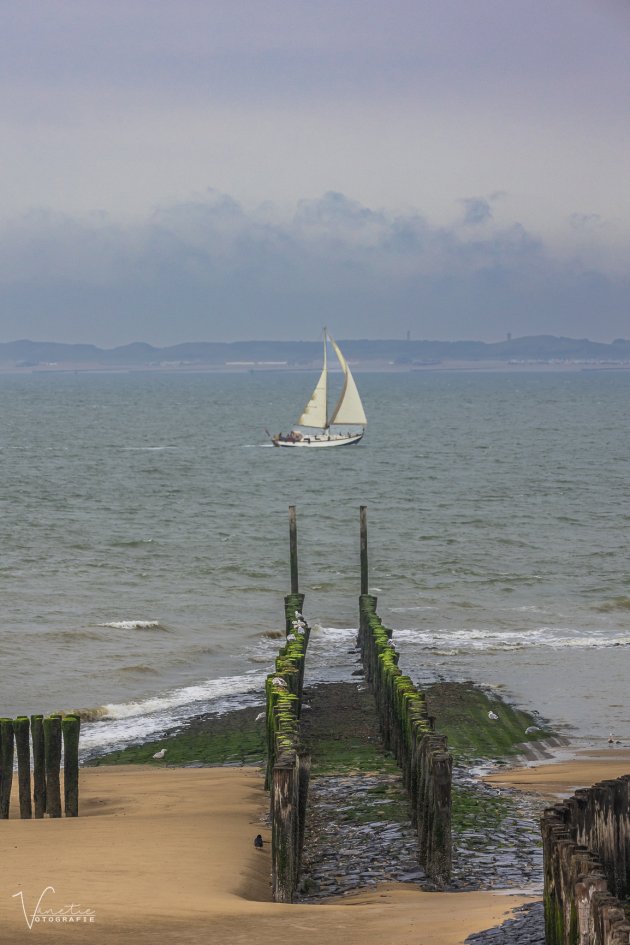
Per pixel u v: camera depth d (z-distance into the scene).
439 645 89.44
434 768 36.53
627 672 79.75
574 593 111.62
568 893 21.66
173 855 38.69
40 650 87.31
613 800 27.02
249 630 97.06
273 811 34.75
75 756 47.31
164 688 78.00
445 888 35.78
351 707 70.81
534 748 61.62
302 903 34.44
